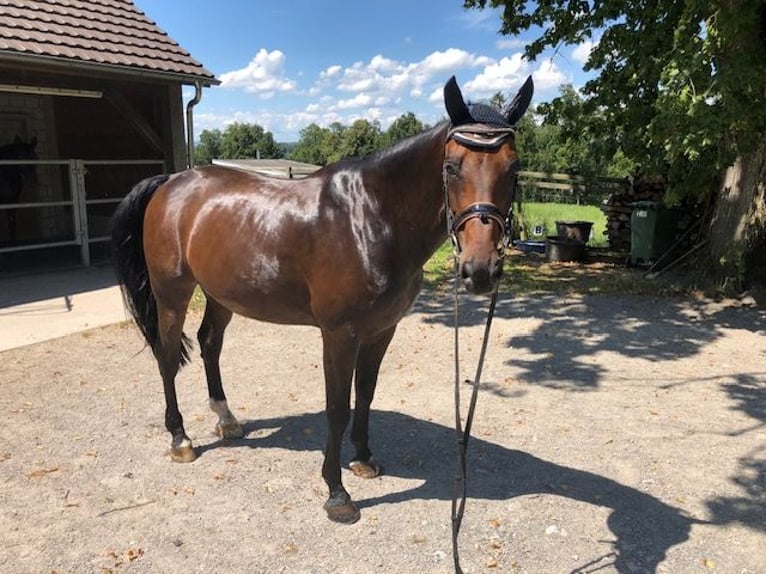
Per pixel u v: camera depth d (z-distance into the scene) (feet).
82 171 31.30
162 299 11.95
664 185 35.24
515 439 13.19
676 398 15.51
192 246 11.10
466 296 26.84
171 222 11.48
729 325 22.04
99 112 37.68
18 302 24.75
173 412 12.15
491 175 7.51
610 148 27.91
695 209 31.40
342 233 9.22
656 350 19.43
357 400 11.17
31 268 31.12
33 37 27.78
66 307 24.03
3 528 9.80
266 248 9.98
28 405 14.73
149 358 18.45
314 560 9.13
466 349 19.72
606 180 38.29
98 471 11.64
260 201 10.30
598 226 48.75
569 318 23.20
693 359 18.53
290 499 10.75
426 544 9.50
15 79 28.53
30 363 17.81
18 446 12.60
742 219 25.07
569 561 9.13
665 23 23.76
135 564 9.01
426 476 11.60
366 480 11.43
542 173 40.45
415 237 9.12
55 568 8.89
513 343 20.25
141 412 14.43
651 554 9.30
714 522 10.14
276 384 16.51
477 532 9.81
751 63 19.53
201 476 11.51
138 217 12.29
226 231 10.51
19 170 34.32
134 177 37.17
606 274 31.12
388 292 9.24
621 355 18.94
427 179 8.71
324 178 9.87
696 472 11.76
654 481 11.41
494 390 16.14
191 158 35.96
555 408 14.89
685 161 25.26
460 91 7.85
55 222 38.99
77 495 10.80
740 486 11.25
